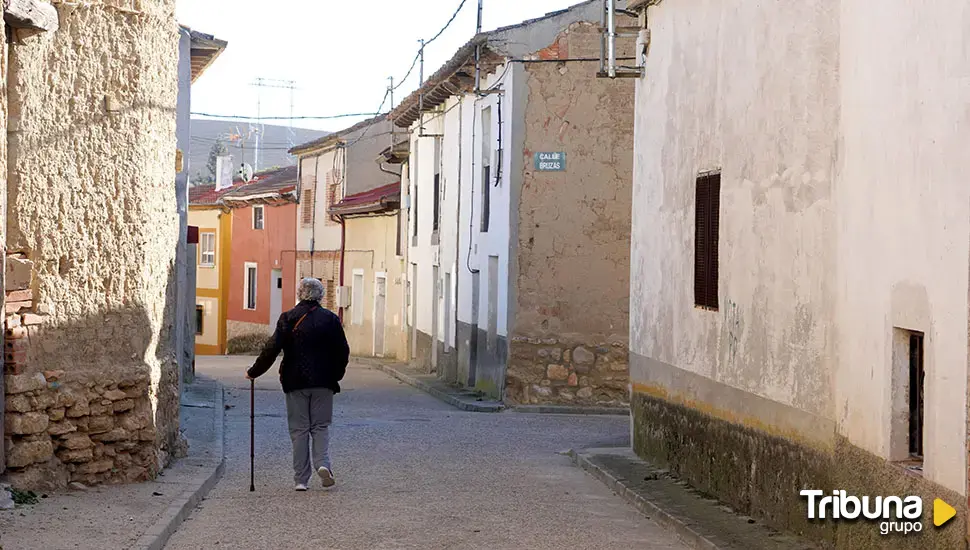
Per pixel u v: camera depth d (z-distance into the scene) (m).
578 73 23.00
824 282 9.12
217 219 53.06
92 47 10.52
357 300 42.81
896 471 7.71
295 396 12.11
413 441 16.80
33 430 9.95
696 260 12.44
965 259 6.77
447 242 30.64
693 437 12.48
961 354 6.81
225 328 52.84
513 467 14.34
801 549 9.09
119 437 10.90
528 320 23.19
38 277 10.12
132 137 10.90
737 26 11.11
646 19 14.77
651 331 14.32
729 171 11.35
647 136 14.67
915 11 7.46
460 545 9.50
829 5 9.04
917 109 7.43
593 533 10.20
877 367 8.05
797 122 9.61
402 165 38.44
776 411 10.08
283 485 12.44
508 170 23.28
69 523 9.08
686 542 9.91
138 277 11.05
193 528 9.88
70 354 10.43
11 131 9.86
